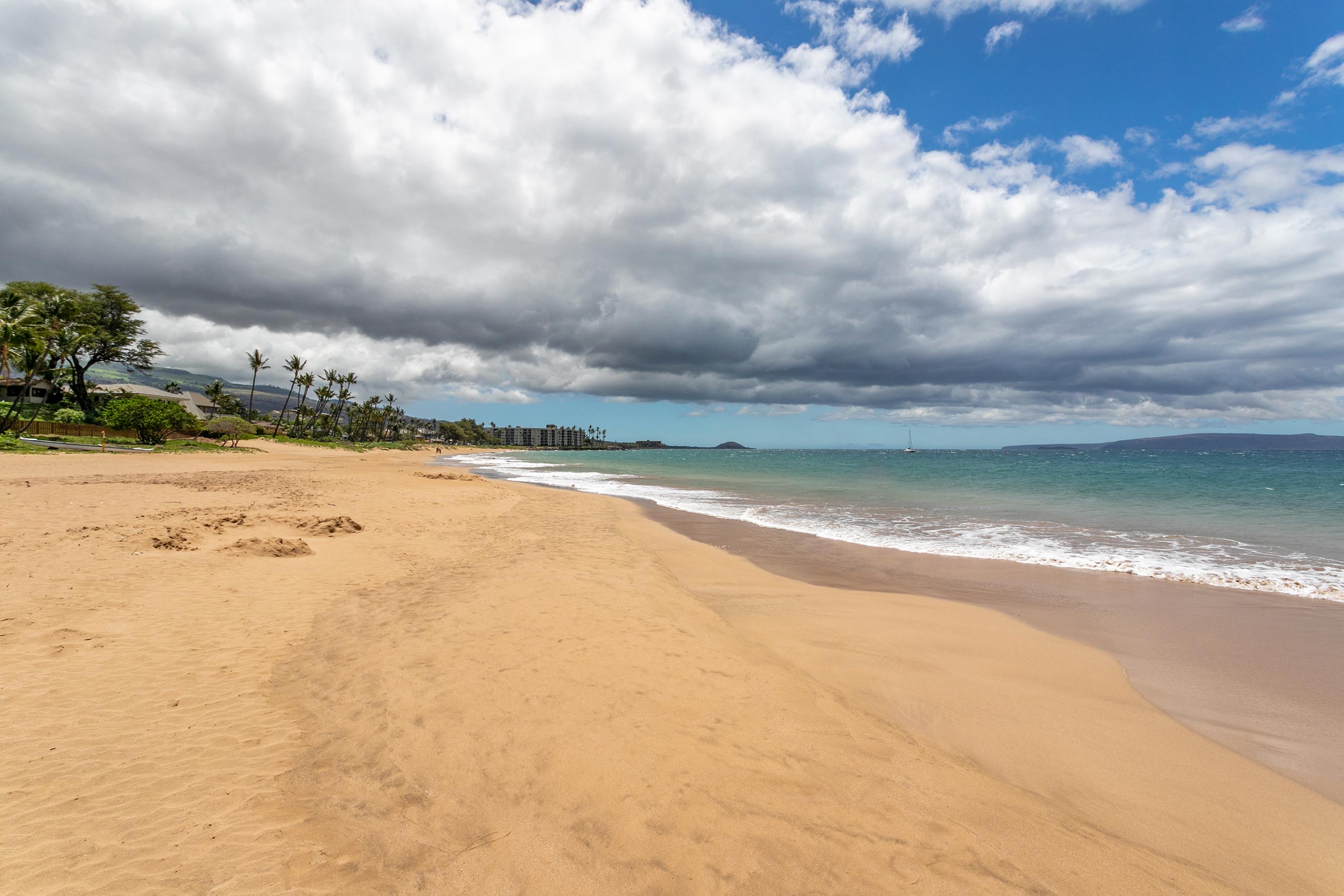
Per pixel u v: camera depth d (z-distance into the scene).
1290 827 3.07
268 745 3.46
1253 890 2.58
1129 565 9.54
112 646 4.85
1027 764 3.65
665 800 2.90
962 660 5.42
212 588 6.69
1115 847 2.76
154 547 8.22
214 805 2.87
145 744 3.43
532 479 32.94
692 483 29.02
